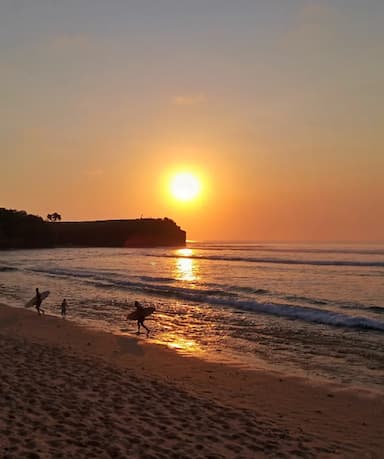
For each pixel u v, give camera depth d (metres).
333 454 7.47
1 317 22.58
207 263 70.12
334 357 15.83
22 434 7.11
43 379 10.59
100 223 199.38
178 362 14.49
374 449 7.87
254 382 12.41
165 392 10.49
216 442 7.52
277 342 18.19
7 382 10.09
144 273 51.25
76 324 21.09
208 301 29.08
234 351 16.70
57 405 8.68
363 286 36.59
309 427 8.95
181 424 8.26
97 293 33.44
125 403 9.24
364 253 98.88
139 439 7.33
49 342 16.52
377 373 13.87
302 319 23.05
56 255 105.25
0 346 14.63
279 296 30.38
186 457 6.79
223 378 12.71
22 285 39.16
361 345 17.58
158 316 24.03
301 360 15.45
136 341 17.70
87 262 75.75
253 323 22.11
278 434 8.21
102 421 8.02
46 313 24.86
